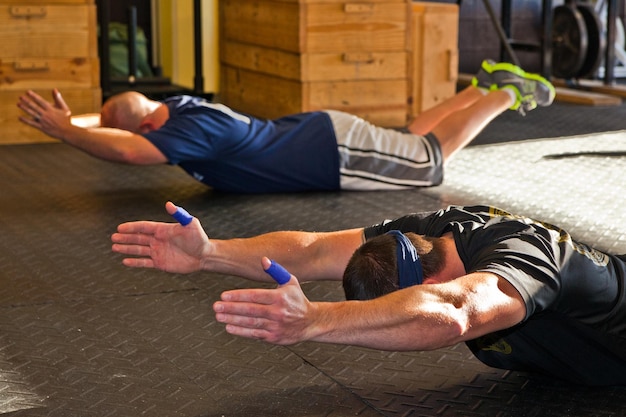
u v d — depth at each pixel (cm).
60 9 547
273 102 620
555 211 389
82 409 216
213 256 229
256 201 410
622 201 404
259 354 249
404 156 423
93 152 385
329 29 584
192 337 261
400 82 605
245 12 643
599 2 805
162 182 447
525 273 193
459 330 180
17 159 499
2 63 539
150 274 313
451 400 221
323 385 230
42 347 253
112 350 251
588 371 223
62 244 347
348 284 204
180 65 736
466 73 840
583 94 705
